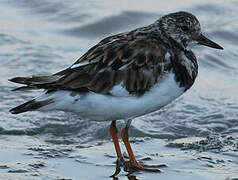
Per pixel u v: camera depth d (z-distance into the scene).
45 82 10.21
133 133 13.52
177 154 11.78
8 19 19.16
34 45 17.52
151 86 10.48
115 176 10.65
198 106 14.75
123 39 10.80
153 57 10.55
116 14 19.61
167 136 13.48
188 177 10.66
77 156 11.48
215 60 17.53
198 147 12.11
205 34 18.91
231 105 14.84
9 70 16.09
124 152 11.82
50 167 10.90
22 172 10.60
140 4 20.23
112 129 11.39
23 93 15.01
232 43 18.67
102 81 10.32
